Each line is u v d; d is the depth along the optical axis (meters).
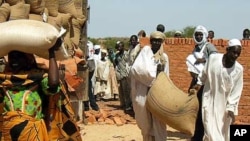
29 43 4.68
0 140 4.70
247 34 13.81
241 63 12.37
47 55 4.83
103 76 17.92
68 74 8.59
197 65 9.68
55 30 4.74
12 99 4.70
